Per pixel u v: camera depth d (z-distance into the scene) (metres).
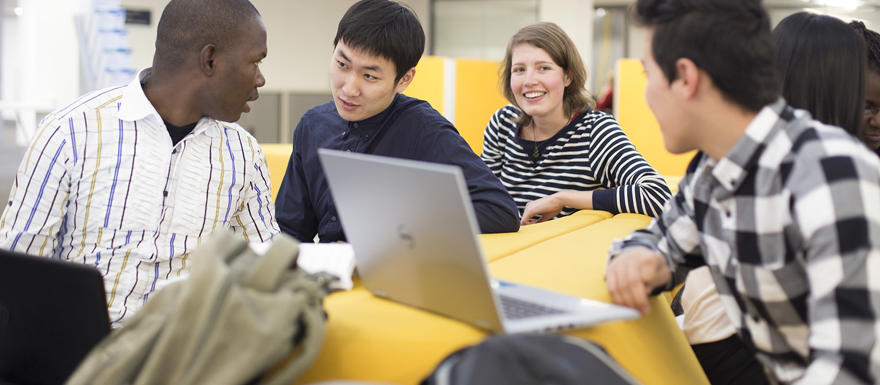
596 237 1.67
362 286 1.23
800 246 1.03
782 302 1.08
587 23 8.95
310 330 0.90
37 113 9.89
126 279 1.58
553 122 2.49
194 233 1.67
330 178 1.07
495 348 0.84
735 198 1.10
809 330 1.04
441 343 0.97
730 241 1.12
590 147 2.44
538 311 1.06
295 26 10.34
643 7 1.10
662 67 1.08
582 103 2.50
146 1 9.48
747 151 1.06
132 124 1.59
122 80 7.61
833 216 0.95
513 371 0.82
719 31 1.03
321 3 10.46
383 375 0.97
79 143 1.55
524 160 2.56
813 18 1.46
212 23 1.57
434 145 1.85
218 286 0.87
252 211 1.82
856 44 1.44
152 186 1.60
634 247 1.27
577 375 0.82
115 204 1.57
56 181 1.53
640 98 4.81
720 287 1.19
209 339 0.86
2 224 1.54
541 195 2.50
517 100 2.52
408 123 1.90
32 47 9.85
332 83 1.86
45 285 1.14
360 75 1.80
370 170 0.99
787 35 1.46
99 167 1.56
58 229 1.56
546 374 0.81
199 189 1.67
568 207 2.42
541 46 2.42
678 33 1.05
